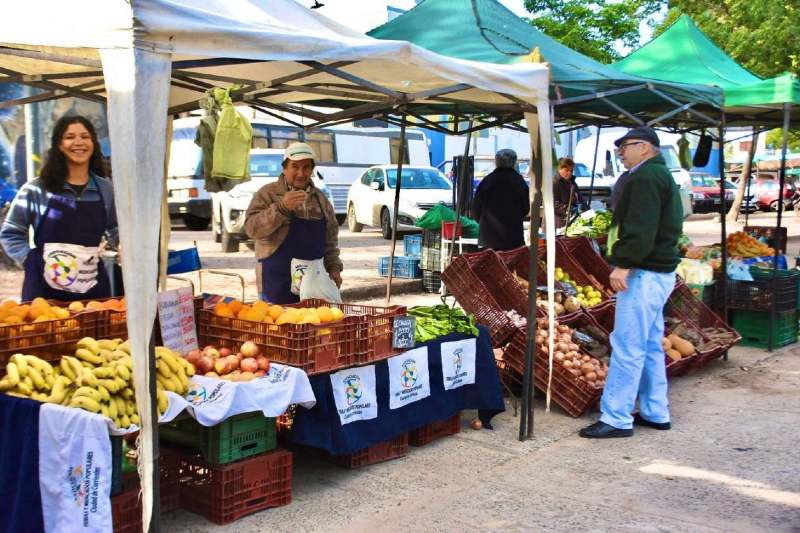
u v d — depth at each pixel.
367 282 12.64
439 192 19.69
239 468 4.53
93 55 4.57
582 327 7.58
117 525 3.97
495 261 7.25
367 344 5.09
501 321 6.85
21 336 4.23
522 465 5.58
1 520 3.79
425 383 5.70
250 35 3.82
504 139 30.00
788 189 36.34
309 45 4.10
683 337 8.09
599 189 25.16
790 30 18.05
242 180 4.23
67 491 3.63
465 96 6.67
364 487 5.13
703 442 6.11
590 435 6.17
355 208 21.36
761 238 11.86
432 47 7.39
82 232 5.03
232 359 4.67
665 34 10.90
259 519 4.59
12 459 3.79
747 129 14.08
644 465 5.60
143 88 3.46
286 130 23.36
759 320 9.56
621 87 6.99
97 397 3.77
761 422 6.62
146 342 3.62
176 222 23.69
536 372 6.86
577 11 20.38
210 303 5.56
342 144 24.91
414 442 5.94
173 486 4.62
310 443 4.86
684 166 10.46
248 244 16.92
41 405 3.71
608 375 6.26
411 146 26.89
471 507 4.84
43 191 4.96
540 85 5.86
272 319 4.96
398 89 6.58
